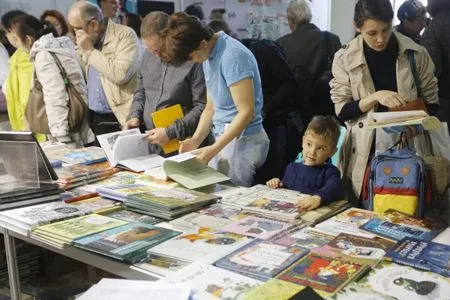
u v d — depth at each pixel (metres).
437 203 1.88
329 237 1.49
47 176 2.00
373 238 1.47
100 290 1.20
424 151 1.98
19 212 1.75
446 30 3.01
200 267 1.28
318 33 3.56
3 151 2.02
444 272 1.21
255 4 4.47
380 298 1.10
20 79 3.29
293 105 3.20
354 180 2.02
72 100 2.94
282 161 3.06
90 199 1.96
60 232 1.54
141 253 1.39
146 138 2.46
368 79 1.98
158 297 1.14
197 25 1.97
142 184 2.11
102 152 2.69
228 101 2.14
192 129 2.47
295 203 1.80
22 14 3.27
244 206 1.79
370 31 1.84
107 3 3.58
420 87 1.99
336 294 1.12
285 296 1.12
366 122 1.90
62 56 2.92
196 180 2.07
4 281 2.48
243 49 2.04
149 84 2.68
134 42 2.91
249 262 1.31
